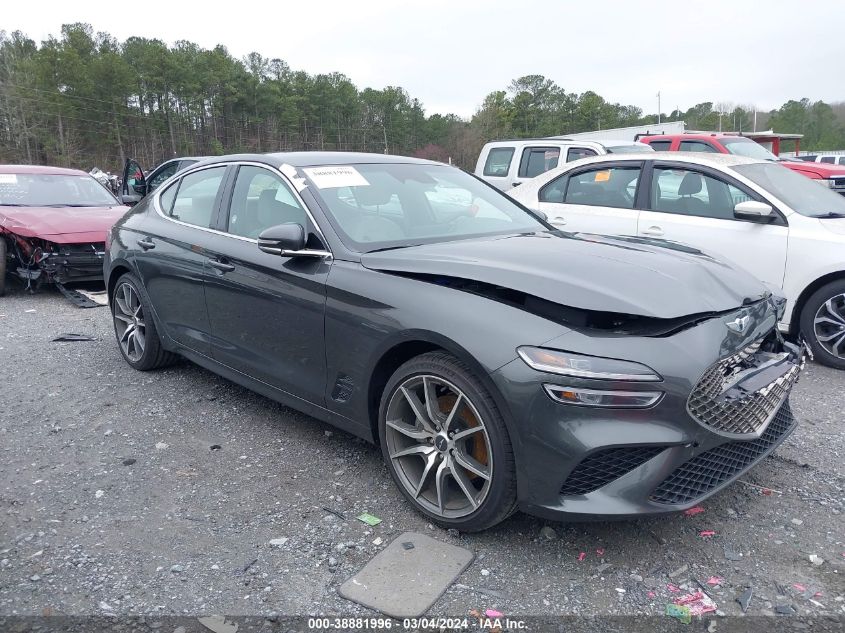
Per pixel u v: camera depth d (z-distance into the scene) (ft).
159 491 11.43
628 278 9.78
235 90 282.56
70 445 13.23
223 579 9.05
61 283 25.91
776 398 10.39
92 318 23.41
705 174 20.01
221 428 14.02
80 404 15.31
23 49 256.11
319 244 11.85
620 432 8.49
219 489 11.49
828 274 17.34
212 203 14.76
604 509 8.69
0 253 26.40
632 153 22.15
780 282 18.12
